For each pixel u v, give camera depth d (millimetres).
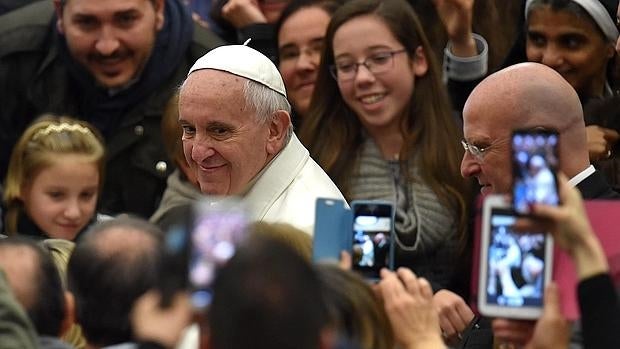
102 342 11508
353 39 16531
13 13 19141
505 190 13648
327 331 8625
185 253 9367
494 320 10648
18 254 11633
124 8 18031
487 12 17844
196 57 18484
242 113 14898
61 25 18453
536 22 16438
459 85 17594
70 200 16188
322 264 10414
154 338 9539
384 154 16547
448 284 16062
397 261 16000
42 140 16219
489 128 13594
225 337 8406
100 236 11648
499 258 10422
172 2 18609
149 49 18203
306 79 17938
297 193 14945
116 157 18141
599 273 9719
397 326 10648
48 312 11578
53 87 18594
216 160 14945
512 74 13633
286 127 15125
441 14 17562
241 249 8586
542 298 10359
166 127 17047
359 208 11797
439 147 16406
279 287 8461
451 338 14250
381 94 16453
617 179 15562
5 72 18734
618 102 15891
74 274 11617
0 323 10586
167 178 18000
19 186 16203
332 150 16609
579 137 13547
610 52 16453
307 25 17922
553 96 13477
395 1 16641
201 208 9359
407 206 16188
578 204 9781
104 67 18172
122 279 11445
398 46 16531
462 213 16125
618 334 9664
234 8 19172
